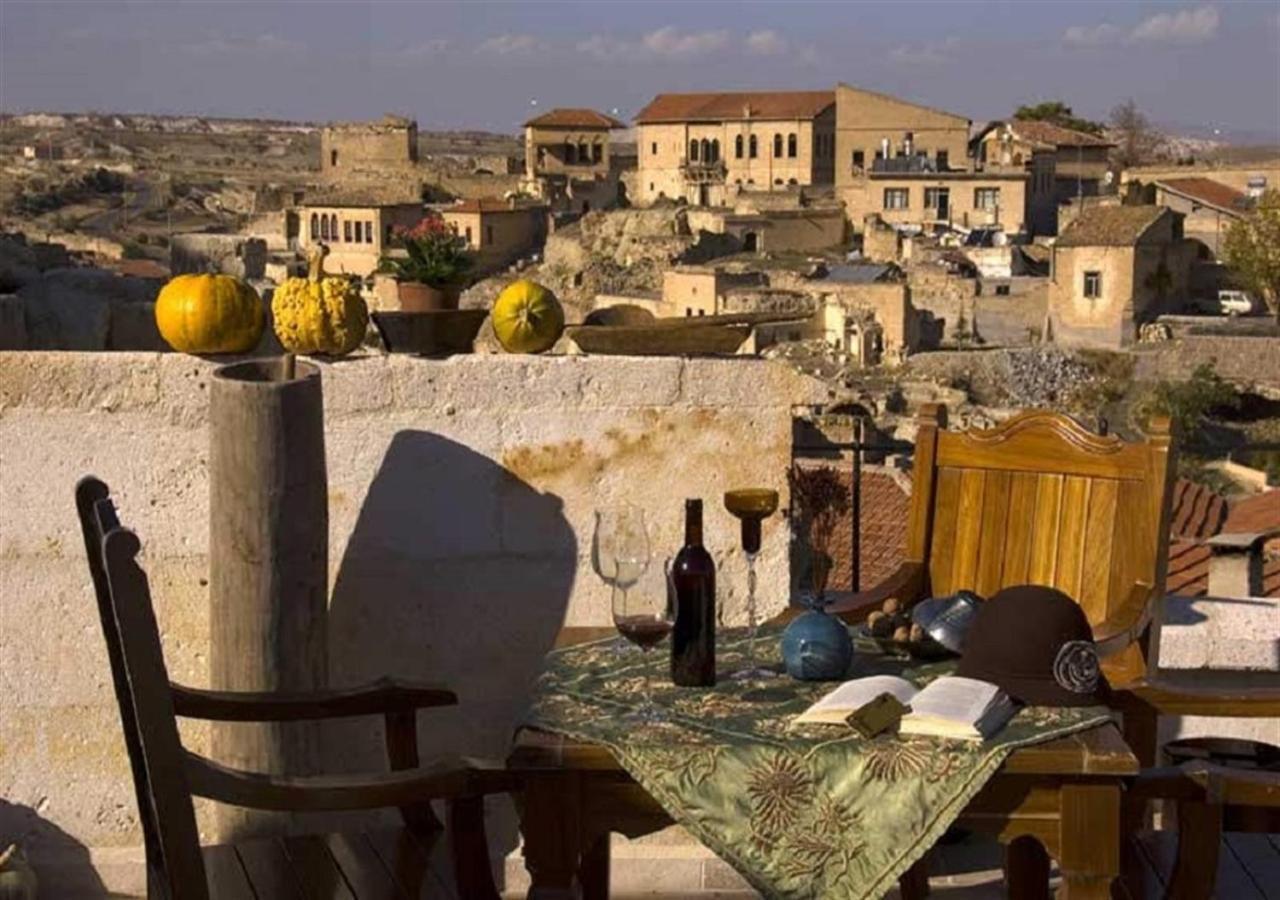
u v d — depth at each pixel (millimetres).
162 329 5152
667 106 103875
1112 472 4879
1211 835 3820
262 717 4230
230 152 195500
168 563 5184
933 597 5082
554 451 5371
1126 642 4453
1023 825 3598
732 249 78750
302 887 3992
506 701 5438
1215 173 81062
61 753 5199
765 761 3551
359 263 85188
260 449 4617
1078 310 63406
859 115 94062
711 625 4027
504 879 5367
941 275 65938
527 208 89812
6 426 5090
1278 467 39312
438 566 5359
